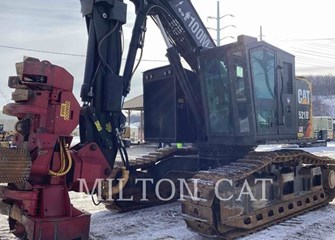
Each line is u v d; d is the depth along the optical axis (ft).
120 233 19.65
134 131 141.79
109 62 19.63
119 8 19.71
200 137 24.66
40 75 15.55
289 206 23.63
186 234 19.53
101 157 18.10
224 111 22.71
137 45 21.22
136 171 25.16
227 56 21.94
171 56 23.71
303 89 27.20
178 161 26.63
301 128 26.45
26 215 15.58
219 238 18.69
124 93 20.70
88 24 20.07
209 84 23.45
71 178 16.99
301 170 25.35
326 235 19.63
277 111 23.71
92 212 24.32
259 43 22.68
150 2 21.85
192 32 23.84
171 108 24.75
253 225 20.08
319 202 26.53
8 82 16.42
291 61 25.45
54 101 16.08
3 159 14.56
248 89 21.67
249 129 21.72
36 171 15.65
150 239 18.67
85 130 19.06
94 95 19.26
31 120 16.14
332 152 76.18
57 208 16.03
